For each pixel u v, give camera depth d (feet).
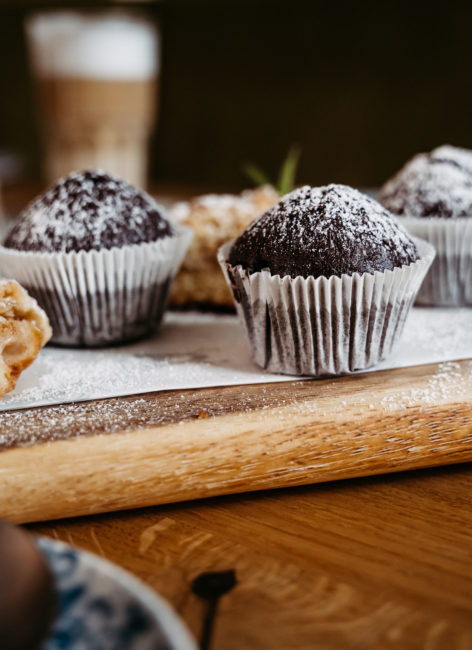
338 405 1.04
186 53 3.78
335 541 0.92
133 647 0.68
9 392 1.10
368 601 0.84
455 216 1.35
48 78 2.78
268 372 1.16
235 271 1.13
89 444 0.97
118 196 1.24
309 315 1.10
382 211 1.16
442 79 3.12
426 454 1.04
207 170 3.92
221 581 0.87
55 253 1.20
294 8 3.43
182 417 1.03
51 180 3.10
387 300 1.11
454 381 1.10
